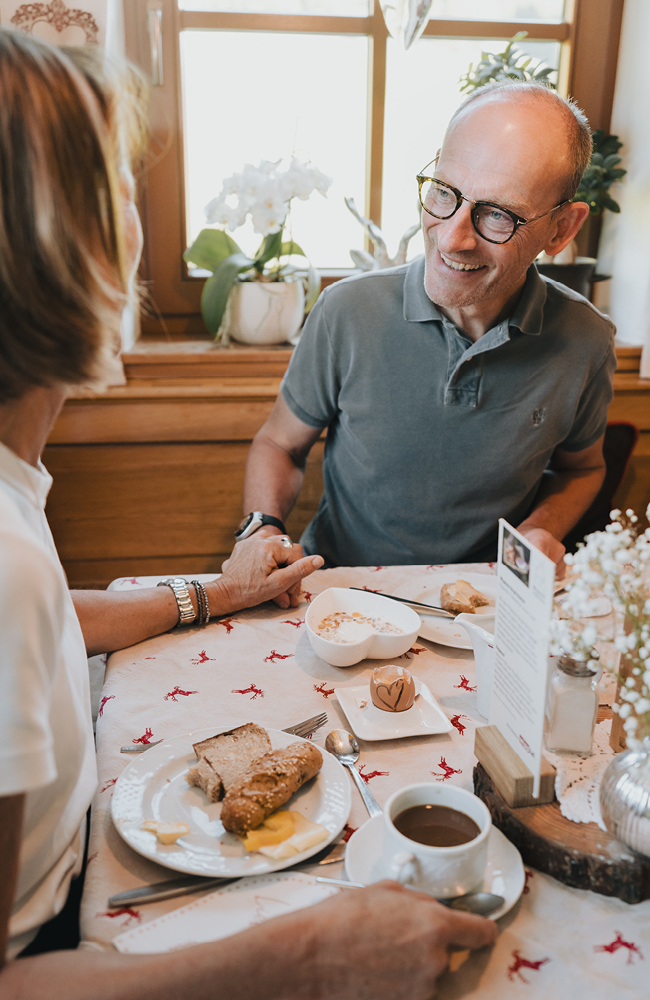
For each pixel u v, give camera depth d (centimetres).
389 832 62
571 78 232
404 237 218
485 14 228
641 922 63
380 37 221
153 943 59
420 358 147
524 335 144
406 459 152
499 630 77
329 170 237
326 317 152
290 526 223
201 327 241
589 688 75
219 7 216
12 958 61
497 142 120
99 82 55
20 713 49
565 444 167
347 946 53
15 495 60
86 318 54
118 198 56
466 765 83
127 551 218
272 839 68
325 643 97
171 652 103
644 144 221
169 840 68
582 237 245
